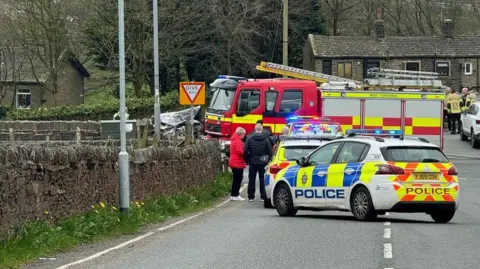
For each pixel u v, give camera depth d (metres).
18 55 60.00
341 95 31.86
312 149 20.89
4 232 11.57
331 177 16.78
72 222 13.66
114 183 16.78
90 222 14.00
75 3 52.97
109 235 13.98
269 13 57.44
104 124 38.31
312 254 11.40
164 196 19.75
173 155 21.05
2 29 53.22
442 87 32.22
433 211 16.05
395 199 15.52
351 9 69.81
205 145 25.72
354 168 16.27
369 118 31.94
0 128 39.00
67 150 14.06
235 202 22.62
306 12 62.50
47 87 61.38
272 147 23.25
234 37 55.00
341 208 16.59
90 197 15.33
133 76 54.09
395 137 16.94
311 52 61.72
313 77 36.59
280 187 18.14
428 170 15.76
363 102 31.91
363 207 15.99
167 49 52.69
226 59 56.31
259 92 32.94
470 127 40.88
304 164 17.67
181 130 41.81
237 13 54.75
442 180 15.83
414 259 10.91
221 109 33.69
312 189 17.22
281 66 36.59
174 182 21.16
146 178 18.62
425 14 69.12
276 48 58.62
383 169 15.66
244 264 10.57
